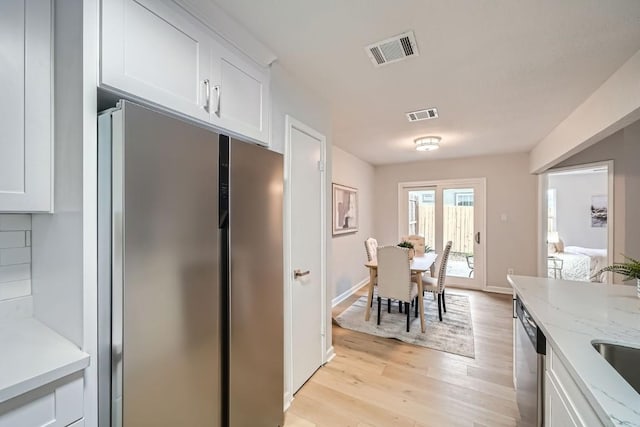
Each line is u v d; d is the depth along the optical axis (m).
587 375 0.82
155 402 1.02
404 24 1.49
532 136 3.59
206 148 1.22
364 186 5.28
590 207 6.29
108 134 0.96
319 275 2.41
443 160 5.18
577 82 2.11
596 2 1.30
